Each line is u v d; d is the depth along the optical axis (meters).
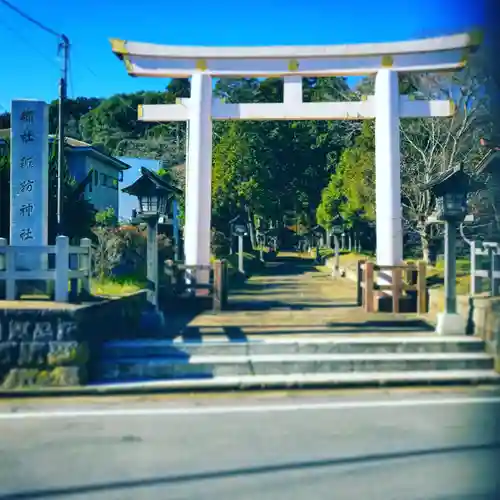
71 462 5.29
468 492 4.57
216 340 9.25
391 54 13.04
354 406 7.17
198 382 8.05
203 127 13.52
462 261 23.12
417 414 6.80
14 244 10.78
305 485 4.74
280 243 62.56
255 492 4.61
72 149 26.39
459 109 19.89
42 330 7.95
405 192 22.31
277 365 8.48
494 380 8.29
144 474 5.00
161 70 13.52
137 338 9.49
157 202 10.73
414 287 12.36
